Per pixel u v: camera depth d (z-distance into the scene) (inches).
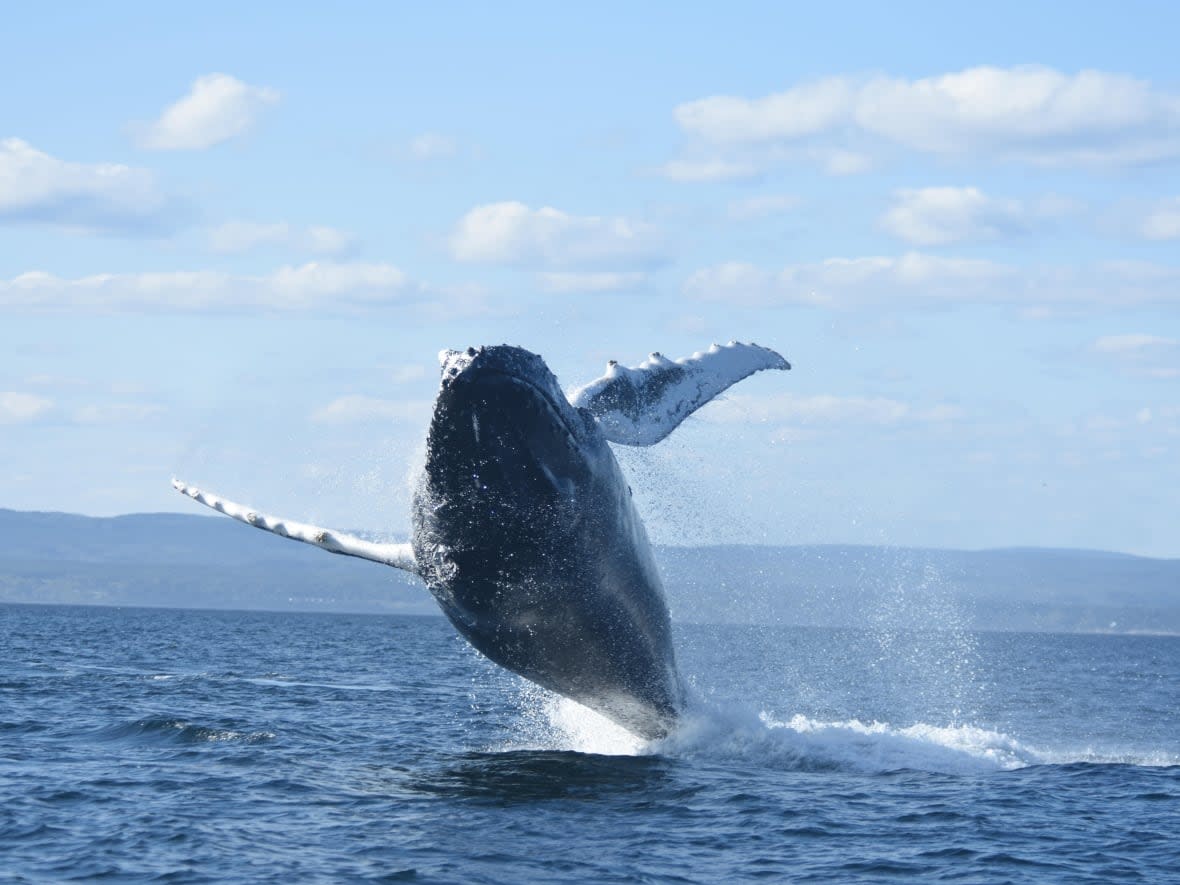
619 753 2566.4
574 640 2134.6
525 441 1774.1
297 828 1951.3
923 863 1829.5
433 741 2940.5
